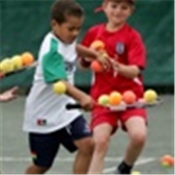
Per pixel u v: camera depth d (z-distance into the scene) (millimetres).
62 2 15773
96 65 17297
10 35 37375
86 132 16188
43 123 16078
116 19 18438
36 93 16000
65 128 16125
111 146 24344
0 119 30109
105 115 18062
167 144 24750
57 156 22781
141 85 18469
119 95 16406
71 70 16016
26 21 37219
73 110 16156
